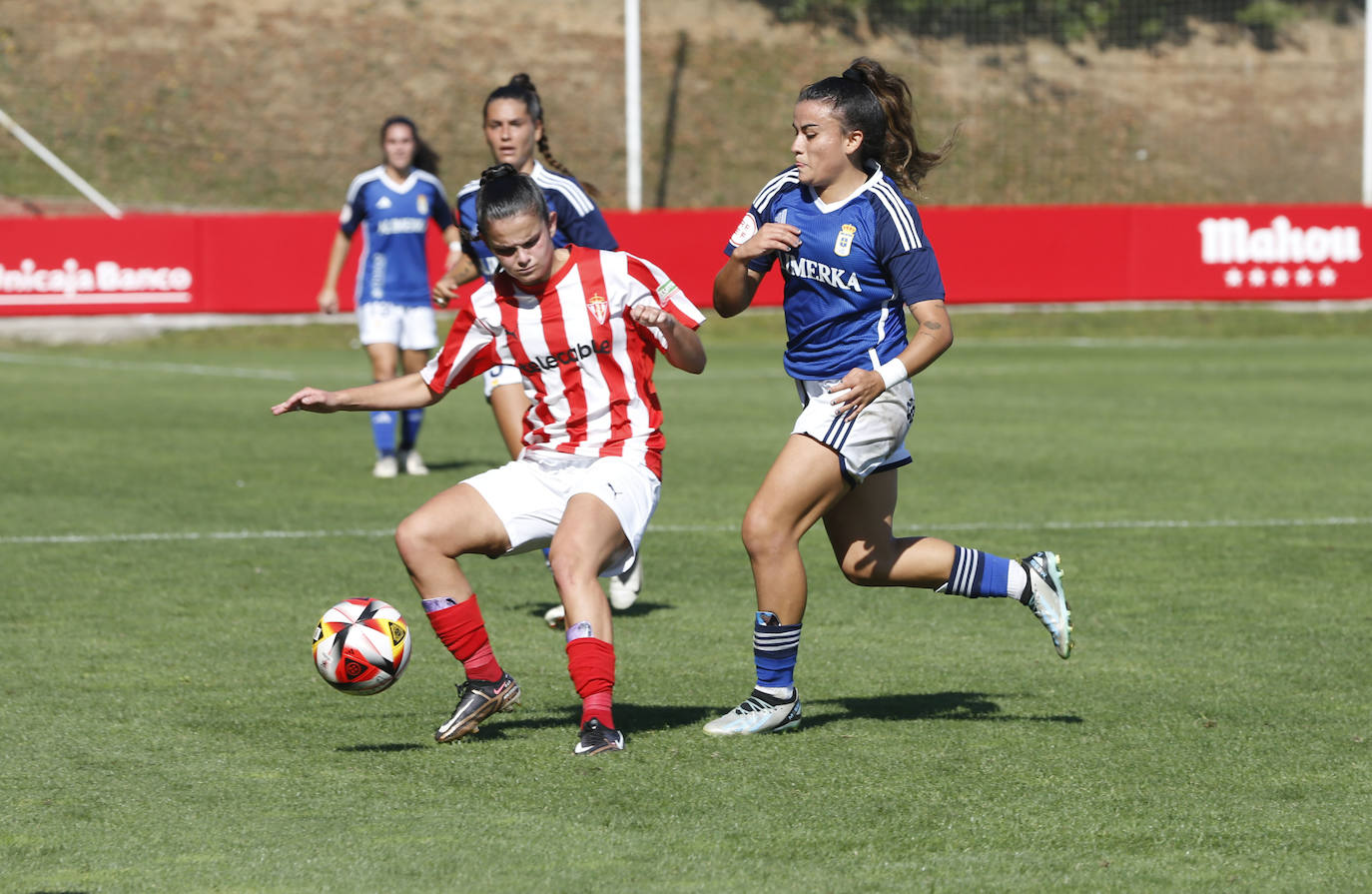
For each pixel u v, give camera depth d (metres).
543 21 116.50
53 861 12.09
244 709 16.84
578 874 11.82
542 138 23.36
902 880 11.73
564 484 15.62
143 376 60.16
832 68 118.12
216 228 72.38
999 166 111.69
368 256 35.62
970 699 17.47
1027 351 72.62
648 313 14.91
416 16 115.25
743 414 49.31
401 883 11.64
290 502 32.06
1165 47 125.62
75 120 101.44
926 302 14.82
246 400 52.38
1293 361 67.69
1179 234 77.94
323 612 22.02
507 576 25.12
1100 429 45.22
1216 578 24.78
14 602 22.47
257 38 110.94
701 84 114.06
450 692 17.78
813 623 21.62
